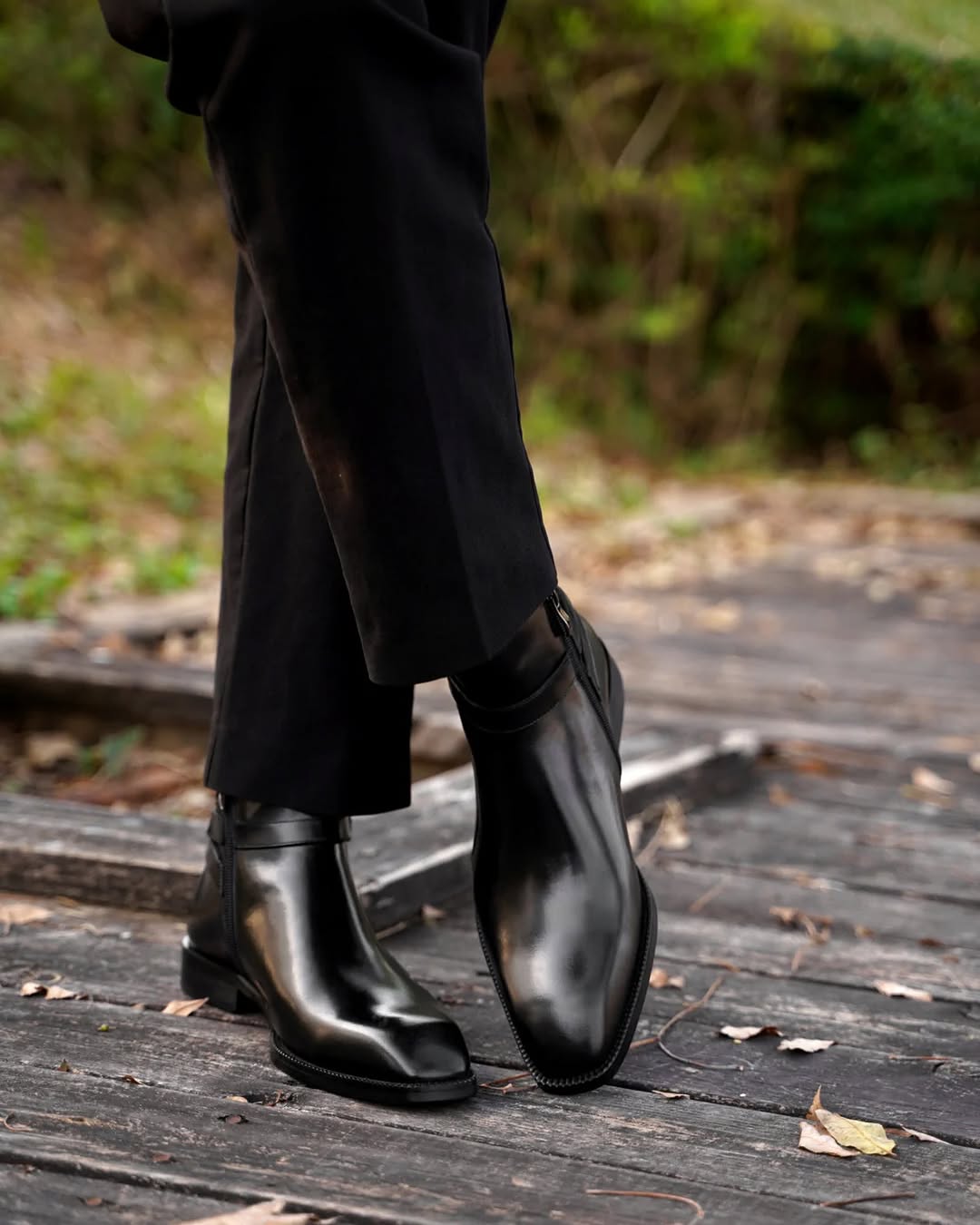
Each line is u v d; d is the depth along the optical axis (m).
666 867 2.03
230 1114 1.18
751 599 4.49
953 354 9.66
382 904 1.67
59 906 1.76
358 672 1.30
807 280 9.66
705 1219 1.03
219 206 8.16
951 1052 1.39
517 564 1.12
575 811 1.25
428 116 1.04
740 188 9.20
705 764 2.36
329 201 1.00
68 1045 1.33
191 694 2.73
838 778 2.56
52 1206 1.02
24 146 7.94
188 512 5.09
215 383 6.71
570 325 9.27
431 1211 1.02
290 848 1.32
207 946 1.42
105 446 5.44
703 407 9.52
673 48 8.95
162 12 1.06
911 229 9.30
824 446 9.93
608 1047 1.22
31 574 3.95
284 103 0.98
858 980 1.59
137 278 7.46
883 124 9.15
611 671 1.40
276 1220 0.99
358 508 1.05
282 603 1.30
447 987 1.52
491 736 1.25
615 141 9.25
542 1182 1.08
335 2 0.97
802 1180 1.10
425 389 1.04
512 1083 1.27
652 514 6.19
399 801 1.35
